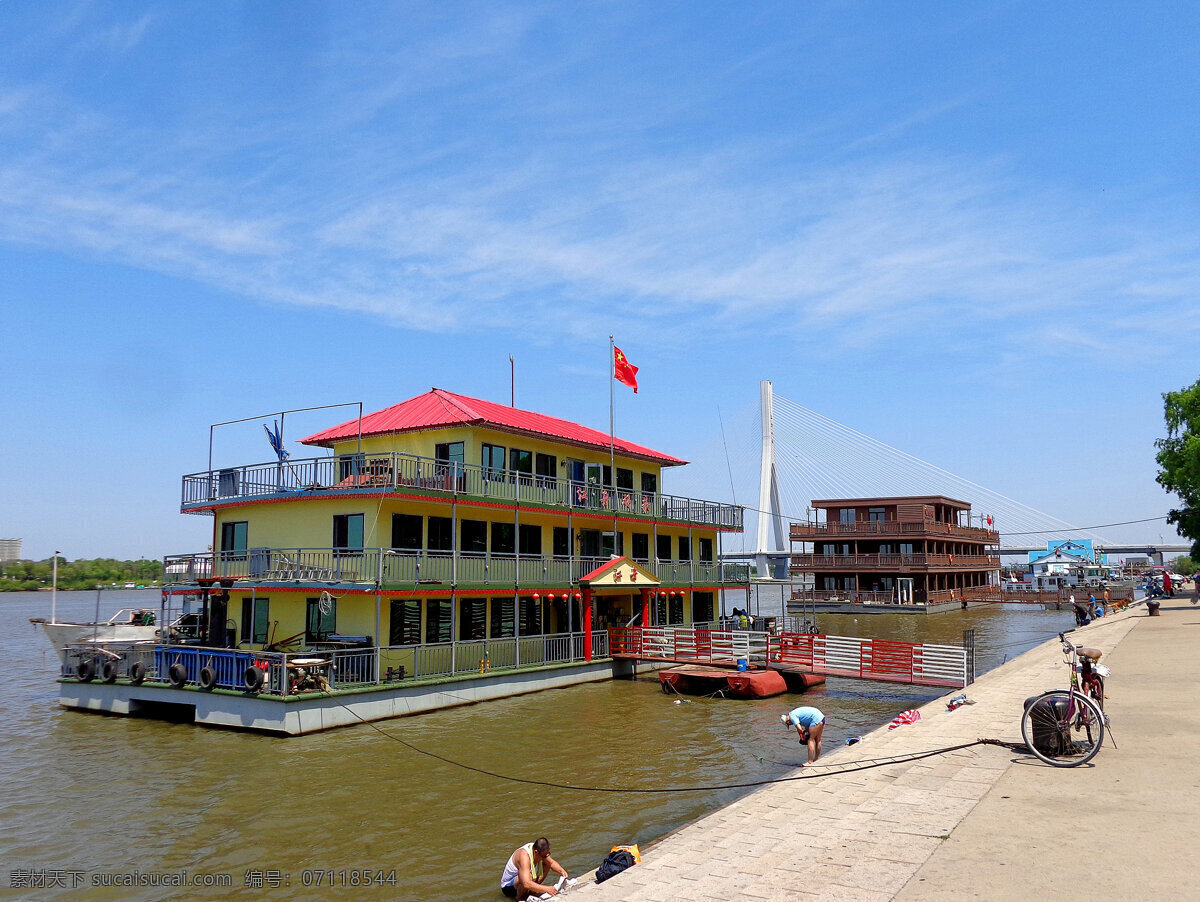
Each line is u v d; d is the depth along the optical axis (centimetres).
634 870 1084
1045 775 1345
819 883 946
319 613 3250
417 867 1545
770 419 11744
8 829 1802
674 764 2273
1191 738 1548
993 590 10550
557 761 2316
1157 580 9325
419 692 3016
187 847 1677
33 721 3014
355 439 3888
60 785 2123
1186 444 6756
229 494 3494
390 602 3119
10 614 12462
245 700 2714
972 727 1895
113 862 1606
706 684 3497
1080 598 9688
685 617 4922
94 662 3238
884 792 1334
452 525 3481
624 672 4019
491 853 1609
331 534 3275
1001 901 836
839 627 7144
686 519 5025
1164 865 909
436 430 3653
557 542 4075
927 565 8962
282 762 2312
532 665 3569
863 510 9531
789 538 9756
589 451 4362
